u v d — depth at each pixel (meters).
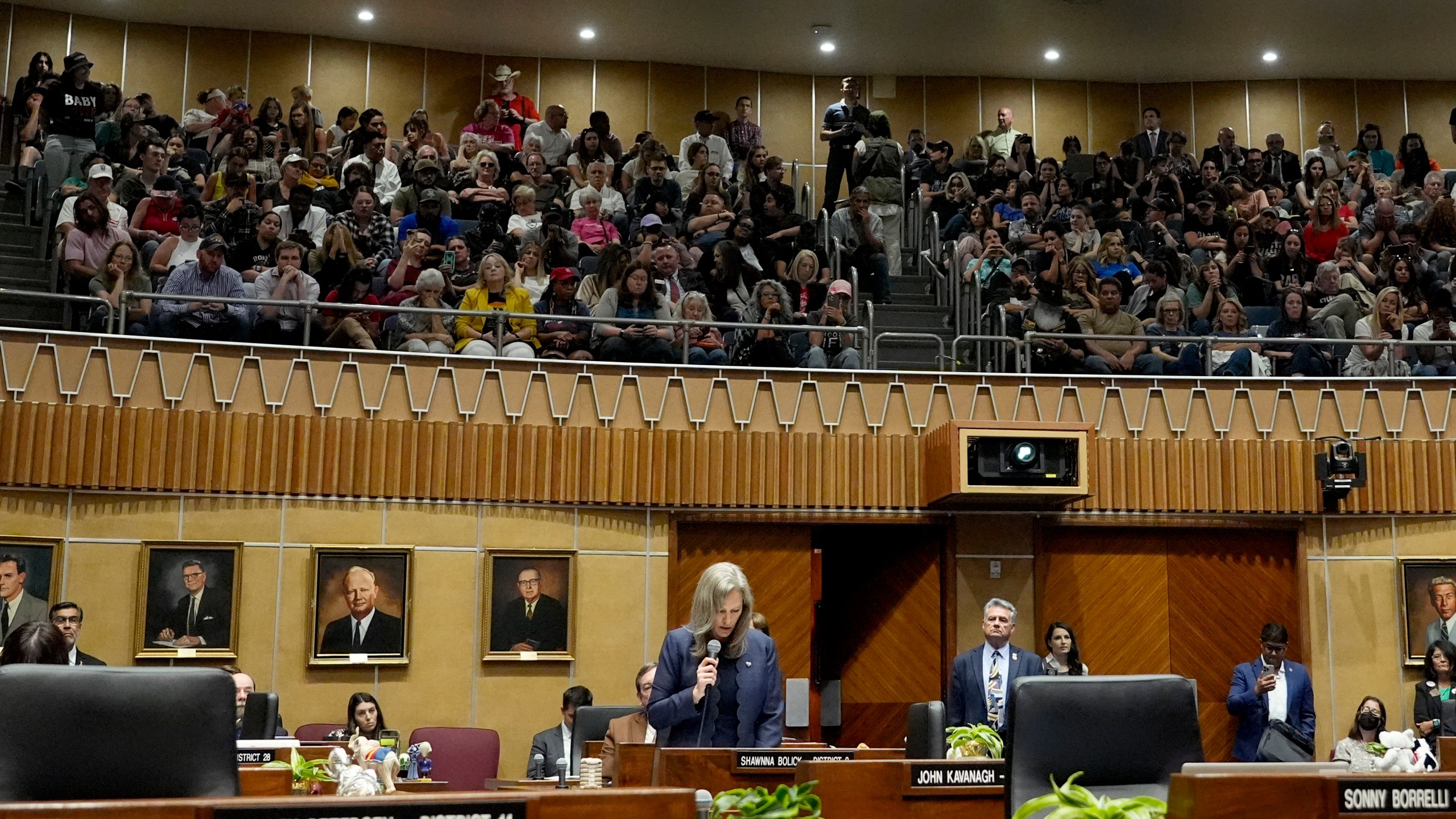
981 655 8.82
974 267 14.10
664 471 11.09
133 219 13.06
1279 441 11.50
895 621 11.73
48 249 13.00
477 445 10.84
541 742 9.05
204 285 11.02
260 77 17.59
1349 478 10.99
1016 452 10.62
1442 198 16.03
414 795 2.52
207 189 14.23
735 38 18.00
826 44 18.17
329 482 10.56
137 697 2.95
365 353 10.75
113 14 17.17
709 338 11.91
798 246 13.90
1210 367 11.66
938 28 17.75
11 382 10.09
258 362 10.56
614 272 12.42
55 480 10.05
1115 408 11.54
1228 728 11.45
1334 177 17.52
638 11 17.33
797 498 11.25
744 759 4.94
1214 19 17.45
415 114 16.44
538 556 10.85
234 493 10.41
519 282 12.20
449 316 11.46
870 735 11.69
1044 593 11.52
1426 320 12.90
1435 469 11.42
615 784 4.99
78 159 14.39
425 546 10.69
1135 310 13.43
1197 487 11.45
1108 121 19.09
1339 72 18.83
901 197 15.66
